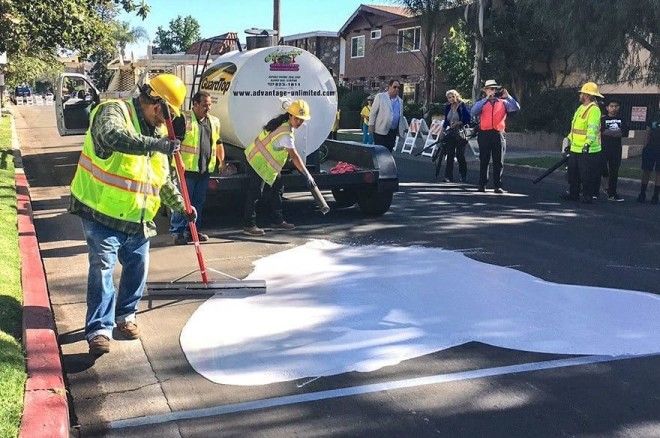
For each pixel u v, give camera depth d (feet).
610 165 37.47
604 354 15.51
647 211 34.04
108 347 15.23
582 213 33.19
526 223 30.35
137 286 16.02
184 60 46.65
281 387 13.85
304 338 16.33
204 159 25.59
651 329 16.99
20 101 227.20
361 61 132.46
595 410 12.91
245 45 32.65
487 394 13.53
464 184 44.04
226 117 28.19
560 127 72.02
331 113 29.76
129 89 57.62
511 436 11.95
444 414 12.73
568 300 19.19
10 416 11.11
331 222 30.14
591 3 49.39
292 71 28.68
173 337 16.44
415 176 48.19
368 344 15.98
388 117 38.73
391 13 120.26
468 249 25.09
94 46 48.80
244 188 27.27
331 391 13.65
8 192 31.32
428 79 97.50
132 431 12.16
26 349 13.92
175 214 25.49
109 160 14.44
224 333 16.63
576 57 55.11
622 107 70.69
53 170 48.75
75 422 12.47
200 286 19.19
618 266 22.97
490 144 39.11
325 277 21.22
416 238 26.91
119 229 14.89
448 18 90.48
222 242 26.27
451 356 15.35
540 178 43.01
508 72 77.61
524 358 15.26
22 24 39.22
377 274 21.54
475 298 19.26
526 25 74.33
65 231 28.02
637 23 49.62
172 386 13.93
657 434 12.05
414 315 17.88
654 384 14.02
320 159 33.35
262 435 12.00
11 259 20.17
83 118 54.29
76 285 20.66
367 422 12.44
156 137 14.70
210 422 12.47
